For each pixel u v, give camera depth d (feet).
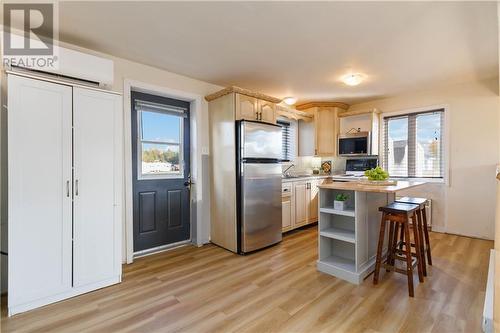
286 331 5.44
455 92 12.32
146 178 10.21
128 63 9.20
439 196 12.89
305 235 12.92
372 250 8.75
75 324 5.71
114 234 7.64
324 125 15.67
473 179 11.93
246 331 5.45
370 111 14.42
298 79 11.30
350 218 8.81
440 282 7.51
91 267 7.20
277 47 8.22
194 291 7.18
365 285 7.46
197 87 11.27
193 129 11.32
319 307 6.32
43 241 6.42
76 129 6.91
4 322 5.76
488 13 6.27
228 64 9.58
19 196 6.09
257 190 10.57
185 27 7.01
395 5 5.99
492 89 11.41
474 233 11.93
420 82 11.80
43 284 6.42
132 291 7.19
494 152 11.43
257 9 6.16
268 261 9.43
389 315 5.95
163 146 10.71
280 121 15.93
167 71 10.22
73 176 6.87
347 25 6.89
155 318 5.93
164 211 10.76
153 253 10.34
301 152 16.39
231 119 10.44
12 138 5.99
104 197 7.44
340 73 10.56
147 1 5.84
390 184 8.53
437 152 13.11
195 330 5.49
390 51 8.51
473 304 6.34
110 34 7.39
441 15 6.39
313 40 7.73
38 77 6.31
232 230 10.49
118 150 7.72
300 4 5.97
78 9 6.18
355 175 15.07
